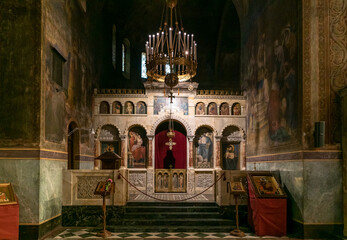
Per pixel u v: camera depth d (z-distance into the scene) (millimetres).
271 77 12812
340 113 10039
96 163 16562
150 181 16625
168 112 16922
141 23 24375
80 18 14164
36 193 9438
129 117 16812
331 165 9891
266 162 13055
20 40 9758
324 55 10164
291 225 10531
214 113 17125
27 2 9820
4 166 9445
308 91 10055
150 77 12594
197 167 17141
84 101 14875
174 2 11648
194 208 11891
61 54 11438
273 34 12695
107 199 11406
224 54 24859
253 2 15438
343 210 9734
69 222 11289
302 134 9938
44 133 9938
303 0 10242
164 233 10414
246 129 16625
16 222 8852
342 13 10305
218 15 24078
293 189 10406
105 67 19922
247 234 10297
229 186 11102
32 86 9688
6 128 9586
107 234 10000
